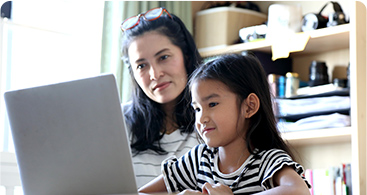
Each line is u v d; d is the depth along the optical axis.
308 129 2.35
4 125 2.44
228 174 1.22
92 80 1.06
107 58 2.46
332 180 2.38
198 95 1.24
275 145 1.28
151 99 1.89
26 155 1.12
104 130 1.06
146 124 1.85
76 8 2.69
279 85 2.46
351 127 2.22
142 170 1.80
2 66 2.44
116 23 2.45
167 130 1.87
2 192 2.28
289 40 2.45
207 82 1.23
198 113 1.25
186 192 1.01
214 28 2.72
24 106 1.11
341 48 2.62
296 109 2.37
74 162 1.08
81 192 1.08
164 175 1.35
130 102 1.97
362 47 2.27
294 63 2.79
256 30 2.58
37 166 1.11
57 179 1.10
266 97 1.30
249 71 1.28
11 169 2.29
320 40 2.46
